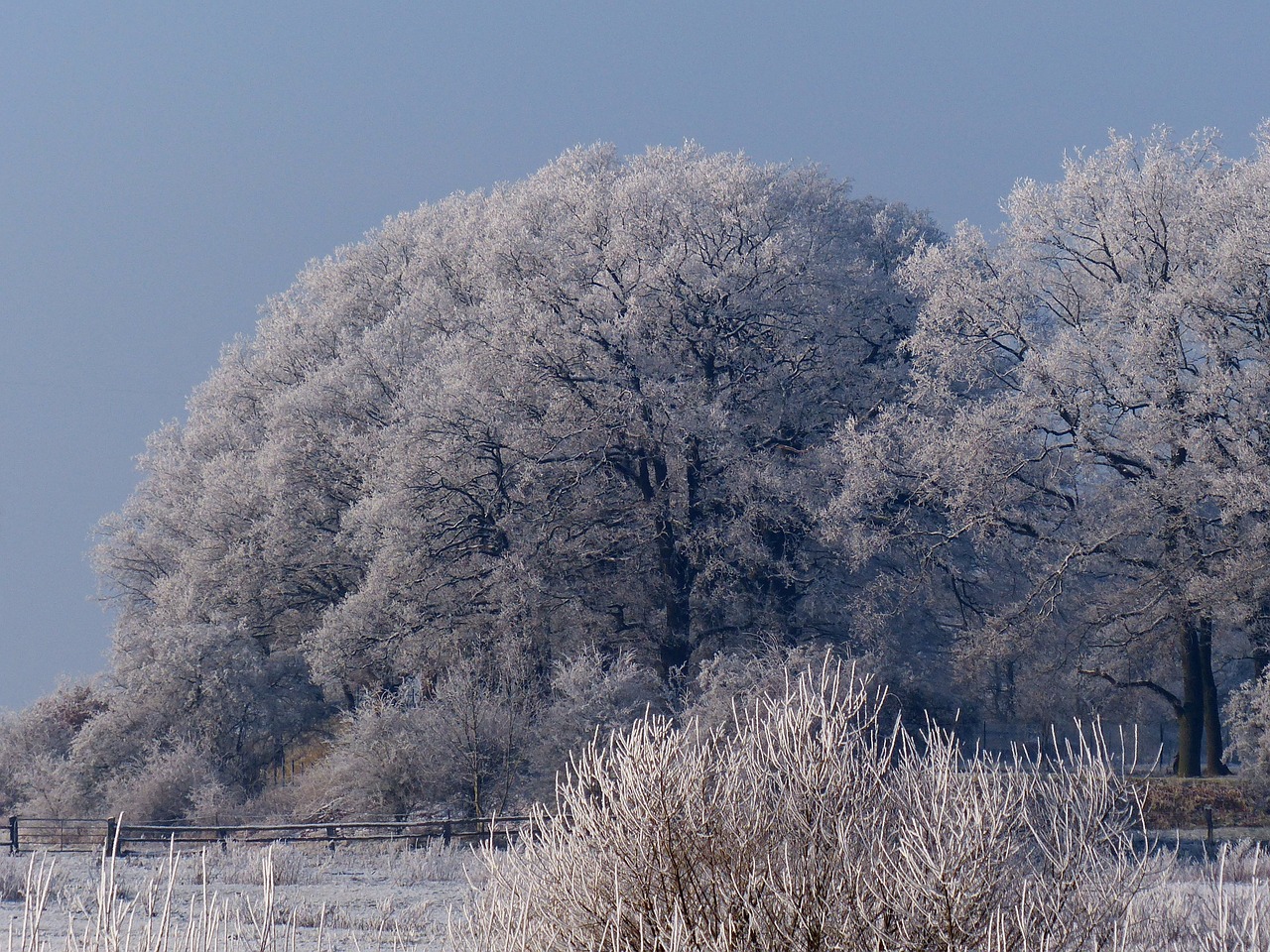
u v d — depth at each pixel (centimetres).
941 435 5022
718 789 753
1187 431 4616
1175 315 4597
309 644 5481
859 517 5303
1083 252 5122
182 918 1503
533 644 5141
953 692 5078
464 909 803
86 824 4341
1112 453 4831
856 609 5203
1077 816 748
